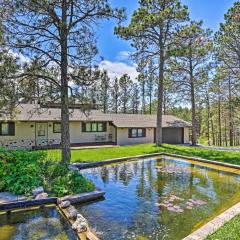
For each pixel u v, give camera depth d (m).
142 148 19.69
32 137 21.08
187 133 28.84
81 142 23.58
